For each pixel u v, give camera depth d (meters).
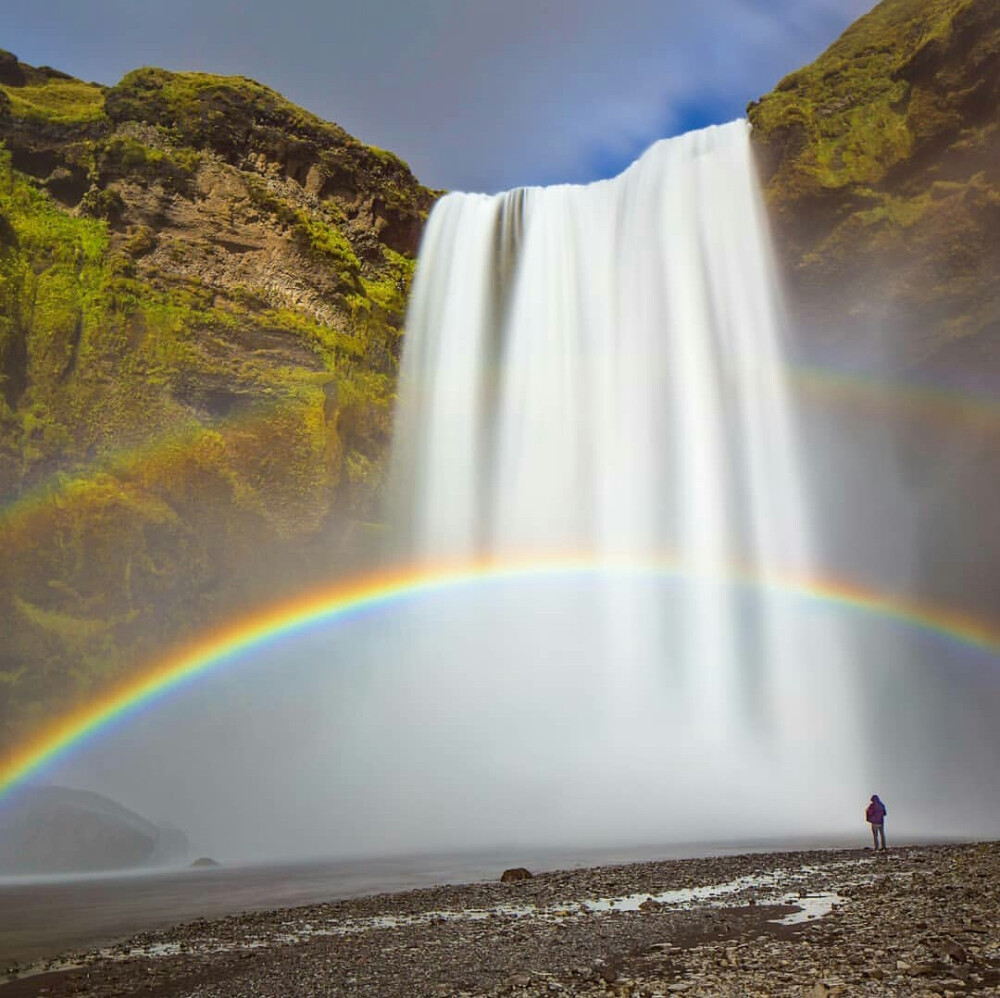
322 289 58.38
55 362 48.50
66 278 50.53
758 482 55.97
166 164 56.19
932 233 49.25
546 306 62.25
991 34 47.34
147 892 24.80
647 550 57.91
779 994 10.77
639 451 58.59
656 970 12.41
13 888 26.61
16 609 42.12
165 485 48.06
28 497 44.78
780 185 54.03
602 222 62.41
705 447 57.22
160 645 45.66
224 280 55.12
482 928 16.31
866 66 55.38
